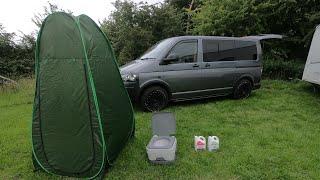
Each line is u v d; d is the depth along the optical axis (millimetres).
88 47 4215
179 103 8250
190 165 4508
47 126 4242
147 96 7234
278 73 12023
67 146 4219
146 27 15211
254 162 4574
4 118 7574
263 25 12367
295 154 4852
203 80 7883
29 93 11133
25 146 5477
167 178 4176
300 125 6391
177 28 15234
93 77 4148
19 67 17469
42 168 4391
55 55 4137
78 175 4266
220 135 5777
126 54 14586
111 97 4578
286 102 8414
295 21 12164
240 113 7312
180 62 7566
